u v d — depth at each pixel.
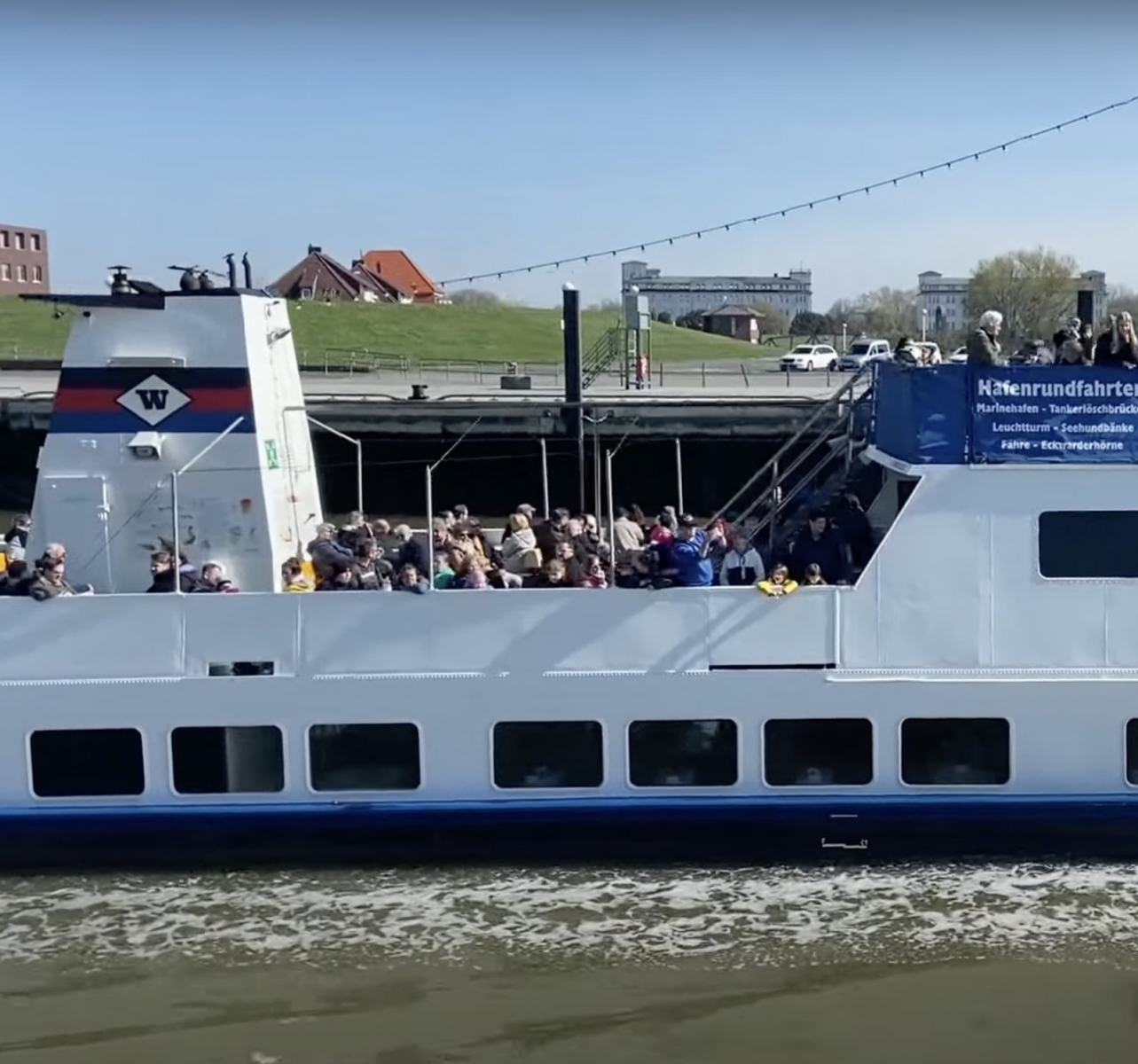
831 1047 11.12
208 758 13.30
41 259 120.31
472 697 13.22
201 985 12.00
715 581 14.71
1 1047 11.15
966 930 12.65
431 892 13.34
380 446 32.94
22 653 13.21
